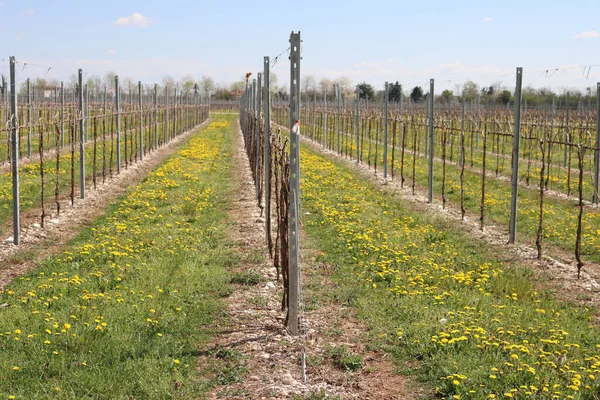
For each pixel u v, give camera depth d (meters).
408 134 39.81
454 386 6.35
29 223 14.02
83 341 7.15
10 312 8.06
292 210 7.87
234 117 84.81
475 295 9.46
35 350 6.95
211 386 6.47
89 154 28.48
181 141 42.47
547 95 61.47
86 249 11.45
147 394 6.16
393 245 12.30
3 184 18.17
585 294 10.09
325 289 9.86
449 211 16.95
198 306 8.75
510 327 8.01
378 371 7.00
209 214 15.79
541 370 6.57
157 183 20.30
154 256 11.18
